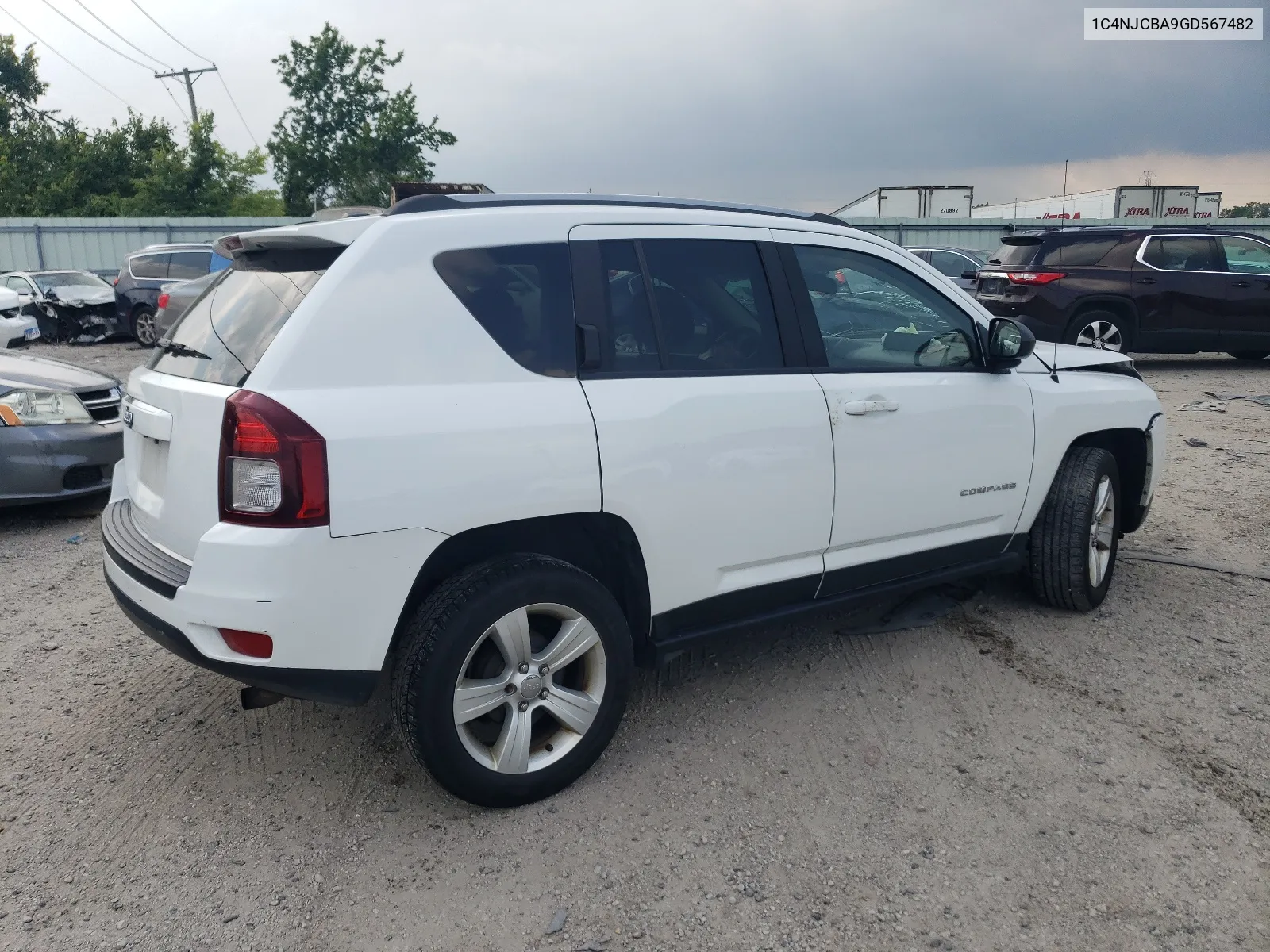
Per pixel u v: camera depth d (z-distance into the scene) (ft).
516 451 9.04
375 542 8.46
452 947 7.81
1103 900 8.25
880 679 12.53
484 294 9.32
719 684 12.47
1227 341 39.47
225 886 8.58
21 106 159.74
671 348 10.37
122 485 11.68
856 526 11.69
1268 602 15.05
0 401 18.89
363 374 8.60
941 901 8.27
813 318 11.53
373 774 10.42
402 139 127.95
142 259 57.67
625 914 8.17
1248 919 8.02
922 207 96.43
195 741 11.12
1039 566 14.29
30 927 8.04
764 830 9.33
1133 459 15.93
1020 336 12.56
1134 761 10.48
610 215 10.32
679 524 10.17
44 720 11.64
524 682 9.41
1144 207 97.55
